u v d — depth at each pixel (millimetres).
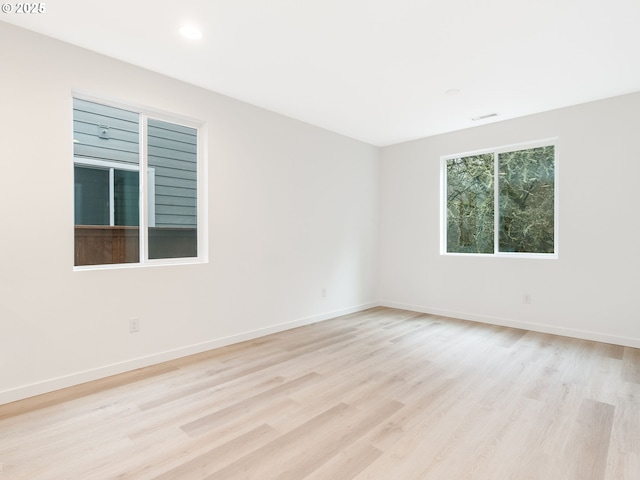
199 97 3365
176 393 2512
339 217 4906
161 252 3262
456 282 4812
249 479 1632
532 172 4270
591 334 3775
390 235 5512
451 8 2184
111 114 3010
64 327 2594
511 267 4332
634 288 3539
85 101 2883
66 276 2604
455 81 3240
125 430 2035
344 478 1645
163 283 3133
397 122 4418
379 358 3242
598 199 3725
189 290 3309
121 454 1813
